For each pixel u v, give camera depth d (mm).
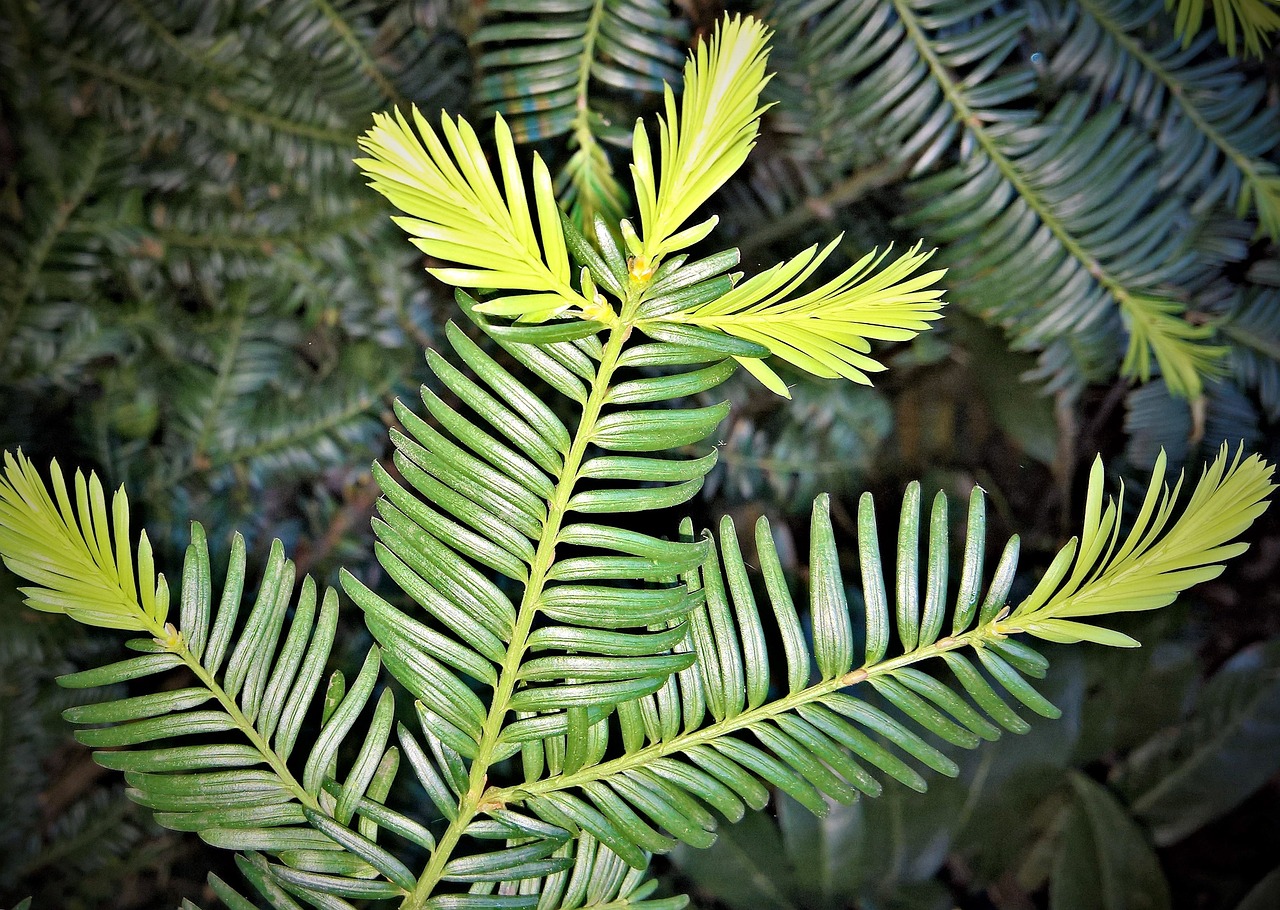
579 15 351
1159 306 366
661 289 281
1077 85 368
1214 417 380
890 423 384
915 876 381
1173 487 383
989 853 386
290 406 384
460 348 288
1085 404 385
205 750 296
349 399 384
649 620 291
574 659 292
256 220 380
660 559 290
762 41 275
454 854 371
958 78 361
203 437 382
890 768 295
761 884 380
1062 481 386
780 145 373
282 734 298
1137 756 396
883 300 283
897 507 386
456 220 275
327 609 299
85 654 376
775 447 383
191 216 380
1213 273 375
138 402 382
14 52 364
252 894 378
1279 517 388
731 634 298
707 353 287
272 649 299
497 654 293
